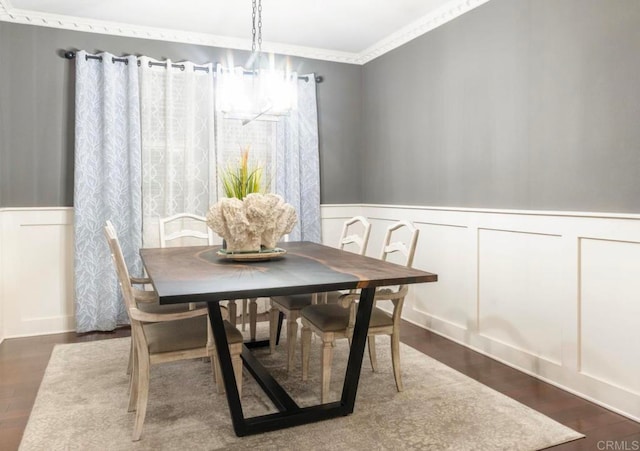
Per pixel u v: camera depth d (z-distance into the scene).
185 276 2.17
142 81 3.92
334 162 4.76
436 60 3.72
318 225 4.62
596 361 2.51
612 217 2.37
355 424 2.24
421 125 3.92
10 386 2.71
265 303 4.47
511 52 3.01
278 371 2.96
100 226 3.82
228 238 2.69
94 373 2.90
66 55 3.74
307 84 4.54
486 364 3.07
